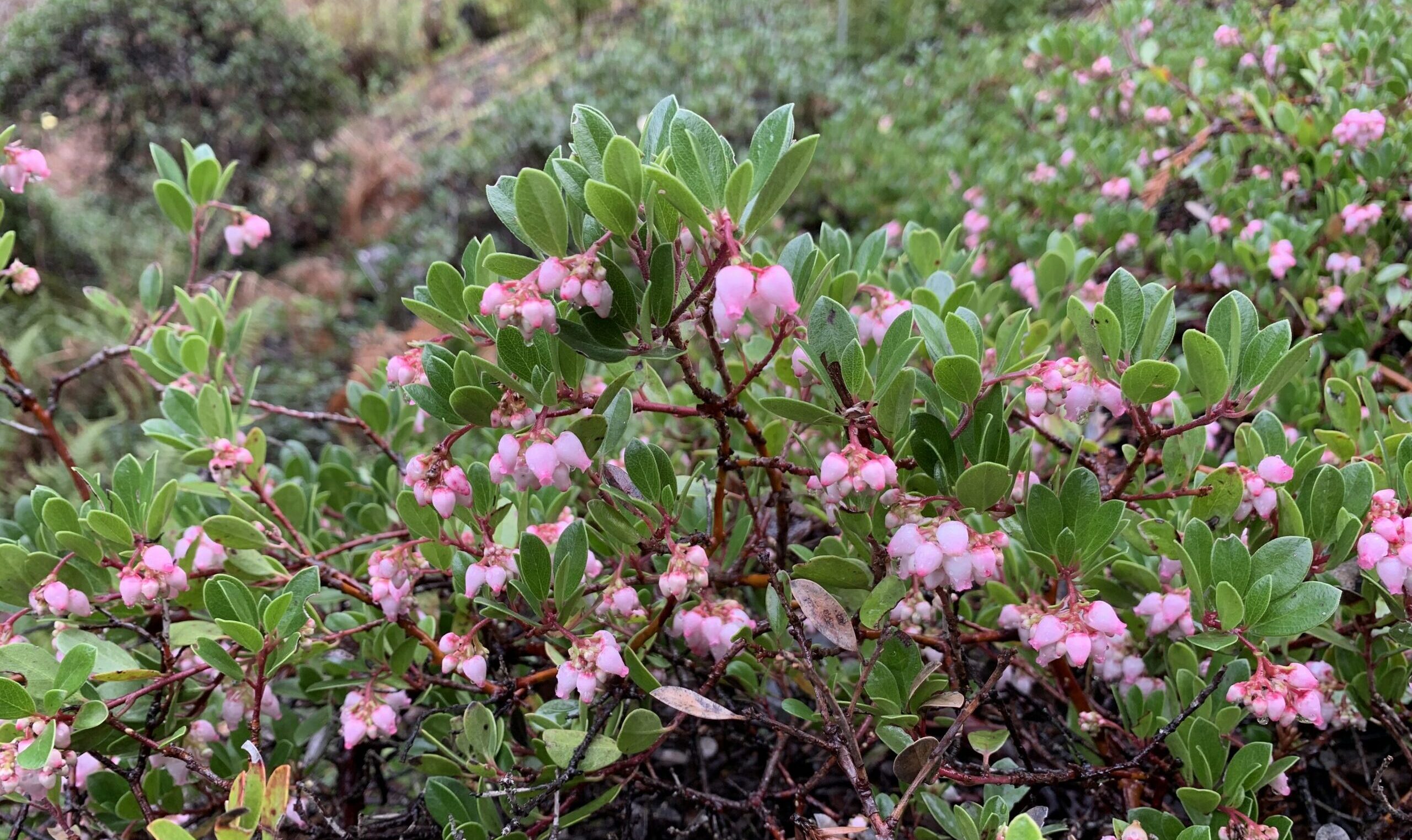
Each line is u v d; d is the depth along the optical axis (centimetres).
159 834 24
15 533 40
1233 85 75
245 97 188
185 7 184
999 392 30
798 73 167
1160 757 33
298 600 31
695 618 32
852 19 204
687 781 41
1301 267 52
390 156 190
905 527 28
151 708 32
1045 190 72
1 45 184
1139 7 91
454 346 35
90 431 98
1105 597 34
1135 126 81
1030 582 37
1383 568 28
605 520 31
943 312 38
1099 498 27
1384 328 51
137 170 185
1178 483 32
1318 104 64
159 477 90
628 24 244
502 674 34
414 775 47
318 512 46
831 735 28
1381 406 43
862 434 31
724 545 38
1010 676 37
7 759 28
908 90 148
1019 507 29
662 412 30
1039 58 101
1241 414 28
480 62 261
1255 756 29
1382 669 33
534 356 28
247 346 130
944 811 29
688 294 28
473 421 29
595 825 40
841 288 34
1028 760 32
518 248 154
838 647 34
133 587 31
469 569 31
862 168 120
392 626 34
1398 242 55
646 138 29
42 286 130
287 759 36
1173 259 53
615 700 31
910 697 30
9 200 133
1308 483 31
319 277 156
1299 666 28
